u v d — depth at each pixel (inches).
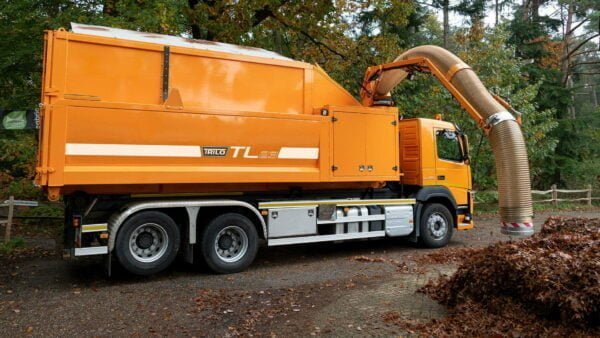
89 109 250.4
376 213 361.4
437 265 313.7
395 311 207.8
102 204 273.9
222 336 181.5
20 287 255.4
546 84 898.1
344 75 597.0
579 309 158.7
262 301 228.8
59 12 429.7
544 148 711.1
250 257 301.0
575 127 884.0
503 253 189.8
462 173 411.5
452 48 995.3
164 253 273.4
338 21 605.3
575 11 1129.4
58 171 243.4
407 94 687.7
